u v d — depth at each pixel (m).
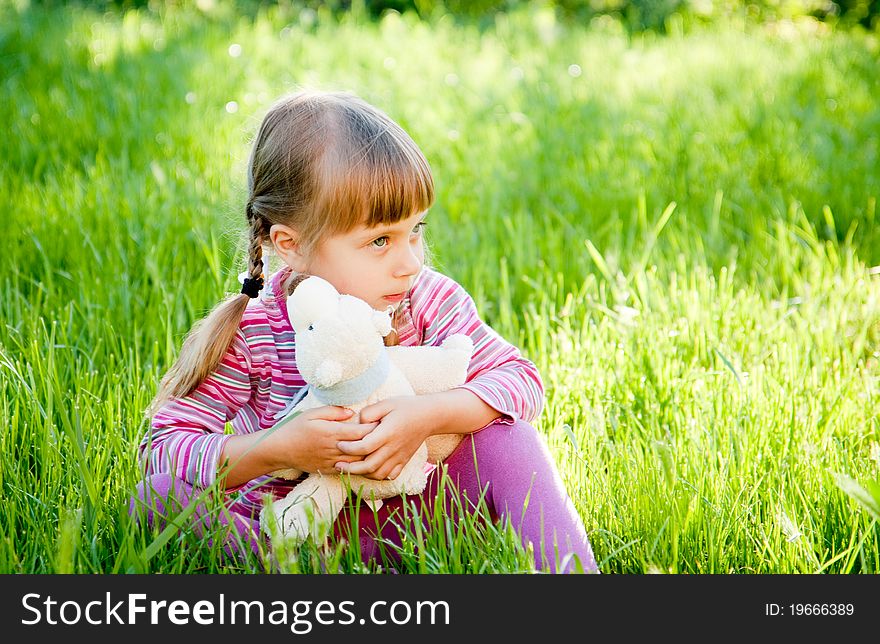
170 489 3.54
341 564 3.62
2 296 5.66
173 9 16.62
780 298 6.14
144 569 3.38
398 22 15.83
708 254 6.79
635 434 4.41
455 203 7.83
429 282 3.98
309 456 3.44
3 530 3.64
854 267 6.48
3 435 4.13
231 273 5.70
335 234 3.56
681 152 8.98
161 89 10.92
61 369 4.87
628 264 6.66
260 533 3.51
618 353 5.07
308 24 15.45
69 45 12.68
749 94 11.36
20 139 8.74
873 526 3.72
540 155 9.05
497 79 12.06
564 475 4.05
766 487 4.06
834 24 17.25
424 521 3.73
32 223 6.71
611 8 18.08
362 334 3.30
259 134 3.76
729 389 4.77
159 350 5.37
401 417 3.42
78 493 3.79
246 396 3.90
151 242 6.50
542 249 6.84
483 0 18.16
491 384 3.71
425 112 10.28
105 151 8.71
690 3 17.64
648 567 3.47
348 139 3.54
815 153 9.12
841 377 5.02
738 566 3.70
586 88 11.74
